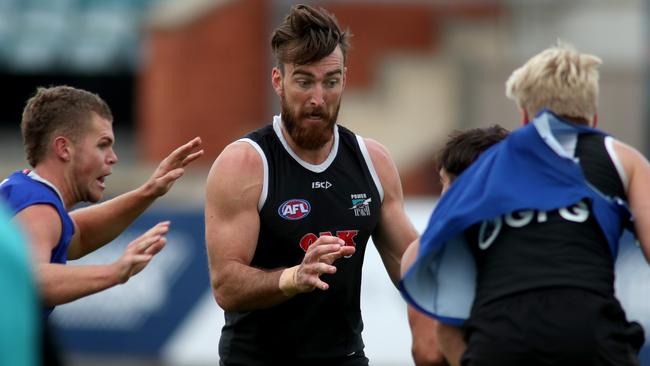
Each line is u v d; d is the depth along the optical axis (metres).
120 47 58.22
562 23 50.91
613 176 13.34
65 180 15.17
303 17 14.86
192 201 45.69
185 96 51.25
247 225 15.16
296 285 14.00
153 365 31.92
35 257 13.67
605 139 13.59
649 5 50.16
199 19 51.09
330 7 51.16
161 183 15.95
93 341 32.28
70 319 32.44
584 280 12.70
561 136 13.56
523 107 14.11
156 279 32.28
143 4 59.59
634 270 29.55
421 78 48.97
